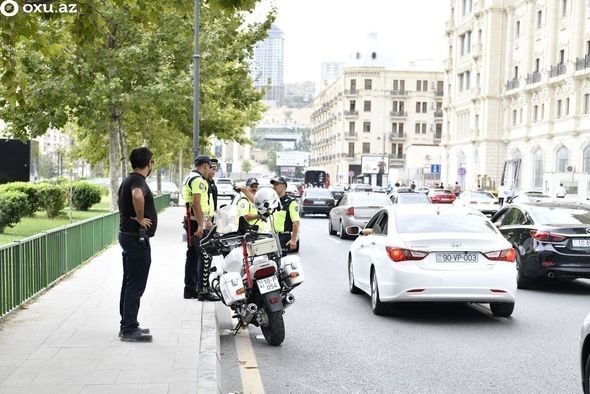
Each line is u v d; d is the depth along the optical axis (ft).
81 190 115.55
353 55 435.94
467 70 260.62
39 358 23.43
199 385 20.33
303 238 87.25
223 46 99.86
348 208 83.71
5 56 30.91
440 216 36.50
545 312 36.65
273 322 28.04
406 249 33.40
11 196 69.26
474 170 248.11
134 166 26.32
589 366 18.83
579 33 187.83
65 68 81.97
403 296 33.22
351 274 42.65
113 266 49.11
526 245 44.55
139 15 36.37
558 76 194.59
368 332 31.37
